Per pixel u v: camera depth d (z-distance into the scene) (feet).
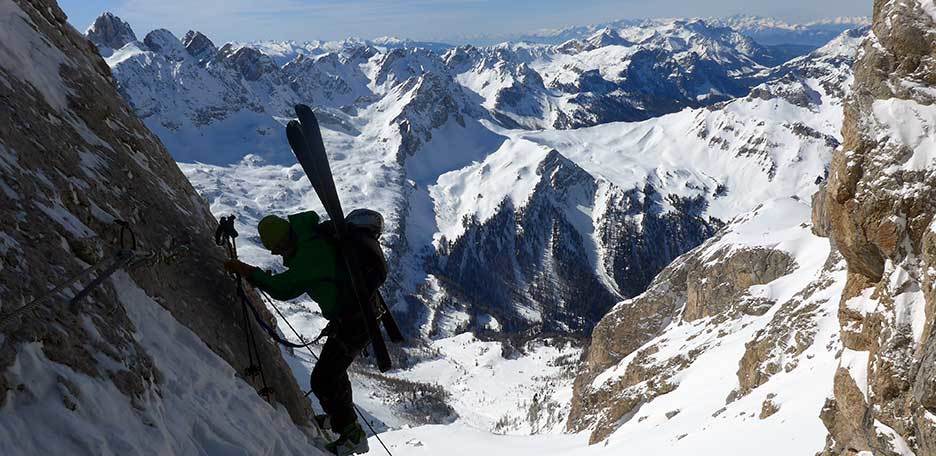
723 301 315.17
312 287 21.94
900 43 40.57
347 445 24.44
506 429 638.12
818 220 303.48
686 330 303.48
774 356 182.60
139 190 26.02
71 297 16.69
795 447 117.70
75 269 17.78
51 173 20.31
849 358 46.29
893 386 38.78
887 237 39.81
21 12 28.22
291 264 21.99
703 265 335.06
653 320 367.86
